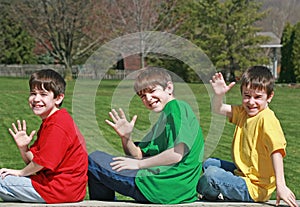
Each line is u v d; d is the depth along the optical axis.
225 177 3.73
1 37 42.25
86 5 34.03
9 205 3.62
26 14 35.22
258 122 3.77
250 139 3.80
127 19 29.91
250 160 3.79
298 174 6.73
